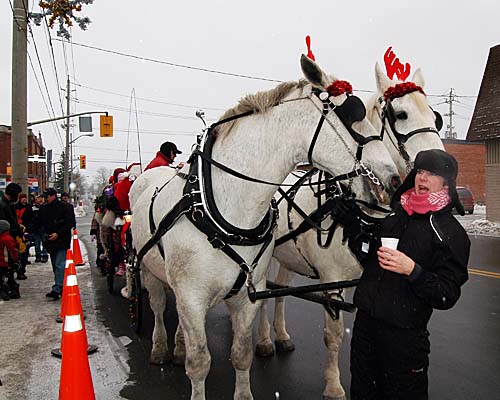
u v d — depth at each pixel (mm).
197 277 3168
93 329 6125
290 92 3158
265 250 3344
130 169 7223
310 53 3193
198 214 3143
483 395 4109
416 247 2566
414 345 2611
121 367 4793
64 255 7898
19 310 7078
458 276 2488
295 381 4449
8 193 8648
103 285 9062
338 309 3680
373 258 2846
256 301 3404
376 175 2797
